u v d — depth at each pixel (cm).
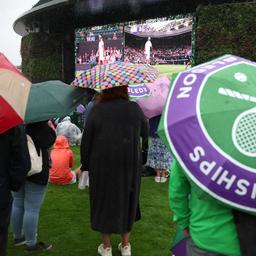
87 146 385
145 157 434
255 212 183
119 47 1739
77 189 716
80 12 1797
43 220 550
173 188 227
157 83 724
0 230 320
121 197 380
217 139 187
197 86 204
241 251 199
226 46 1285
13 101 285
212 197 186
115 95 390
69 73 2005
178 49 1525
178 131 196
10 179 320
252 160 182
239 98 195
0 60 314
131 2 1605
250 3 1250
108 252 420
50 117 371
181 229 255
